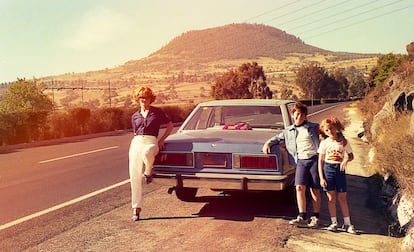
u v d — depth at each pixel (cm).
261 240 573
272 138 645
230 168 657
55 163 1310
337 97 12106
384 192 827
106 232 607
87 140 2250
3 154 1634
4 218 679
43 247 548
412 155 750
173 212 713
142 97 663
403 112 1323
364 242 570
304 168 635
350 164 1202
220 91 7688
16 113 2184
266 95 7619
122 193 857
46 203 777
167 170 681
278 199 737
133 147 666
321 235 598
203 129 815
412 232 539
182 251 531
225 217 684
